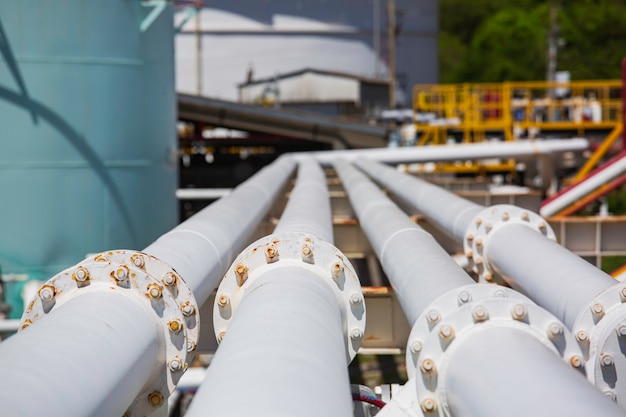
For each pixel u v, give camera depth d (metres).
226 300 4.91
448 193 10.59
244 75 52.00
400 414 4.14
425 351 3.97
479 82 71.12
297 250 5.03
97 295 4.37
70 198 13.82
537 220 7.49
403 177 13.83
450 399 3.83
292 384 3.12
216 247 6.57
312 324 3.85
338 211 14.87
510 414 3.13
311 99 44.16
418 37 55.31
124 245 14.47
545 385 3.19
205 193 25.50
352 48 53.25
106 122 14.10
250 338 3.59
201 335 7.12
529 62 70.00
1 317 12.48
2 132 13.47
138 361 4.10
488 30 73.19
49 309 4.39
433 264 5.48
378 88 45.81
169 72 16.06
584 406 2.95
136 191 14.62
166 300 4.55
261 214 9.73
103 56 14.02
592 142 29.81
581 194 18.69
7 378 3.12
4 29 13.40
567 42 69.56
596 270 5.53
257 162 37.62
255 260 5.02
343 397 3.24
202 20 51.62
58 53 13.64
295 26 52.44
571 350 3.86
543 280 5.77
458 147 23.97
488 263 7.47
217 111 35.34
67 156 13.78
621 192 37.47
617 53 68.56
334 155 23.47
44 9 13.54
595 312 4.76
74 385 3.37
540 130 34.06
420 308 4.77
